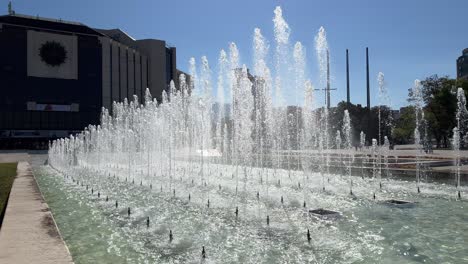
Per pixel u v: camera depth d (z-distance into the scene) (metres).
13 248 6.39
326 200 12.70
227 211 11.19
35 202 10.74
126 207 12.23
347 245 7.67
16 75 72.25
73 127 77.12
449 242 7.79
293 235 8.45
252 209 11.39
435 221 9.59
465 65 81.44
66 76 76.31
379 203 12.04
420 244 7.68
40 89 74.31
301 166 25.92
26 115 73.31
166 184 17.69
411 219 9.84
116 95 81.50
